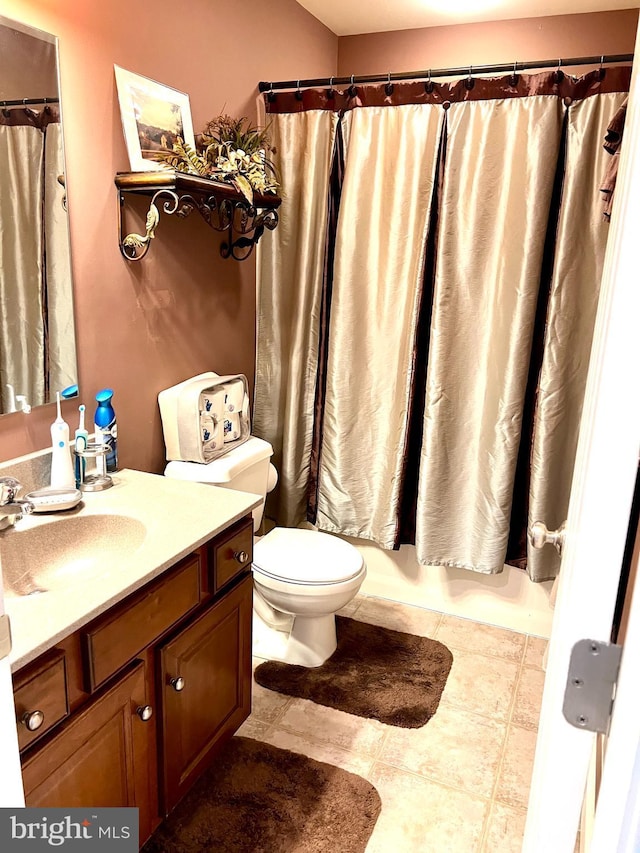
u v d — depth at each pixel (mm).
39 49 1561
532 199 2217
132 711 1396
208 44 2174
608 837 619
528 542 2549
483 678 2338
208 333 2428
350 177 2461
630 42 2625
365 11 2717
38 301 1652
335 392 2656
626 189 615
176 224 2160
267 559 2248
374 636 2576
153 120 1943
